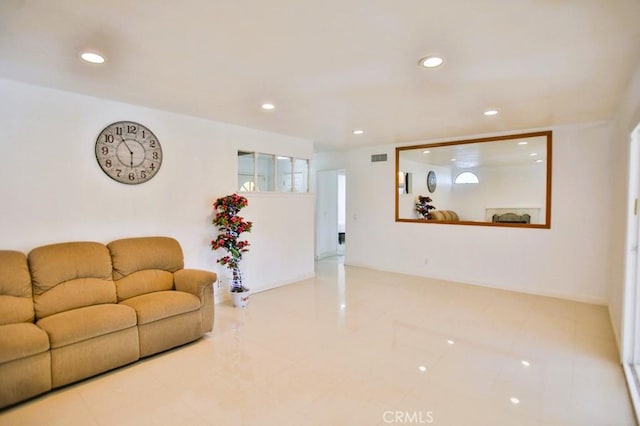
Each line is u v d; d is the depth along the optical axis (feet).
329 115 13.24
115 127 11.43
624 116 10.30
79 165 10.70
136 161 11.97
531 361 9.37
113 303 10.02
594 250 14.52
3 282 8.46
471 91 10.23
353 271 21.01
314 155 24.81
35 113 9.85
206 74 8.91
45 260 9.30
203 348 10.25
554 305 14.20
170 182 12.95
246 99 11.13
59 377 7.91
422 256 19.58
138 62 8.18
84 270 9.87
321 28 6.55
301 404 7.47
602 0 5.57
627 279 9.05
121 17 6.16
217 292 14.67
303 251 18.78
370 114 13.04
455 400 7.61
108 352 8.66
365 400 7.61
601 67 8.38
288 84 9.65
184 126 13.33
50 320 8.43
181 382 8.38
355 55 7.77
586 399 7.61
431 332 11.37
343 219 31.37
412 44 7.22
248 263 15.96
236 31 6.68
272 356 9.72
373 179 21.52
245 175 15.92
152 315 9.52
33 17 6.13
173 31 6.68
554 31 6.63
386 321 12.40
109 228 11.39
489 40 7.02
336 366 9.13
